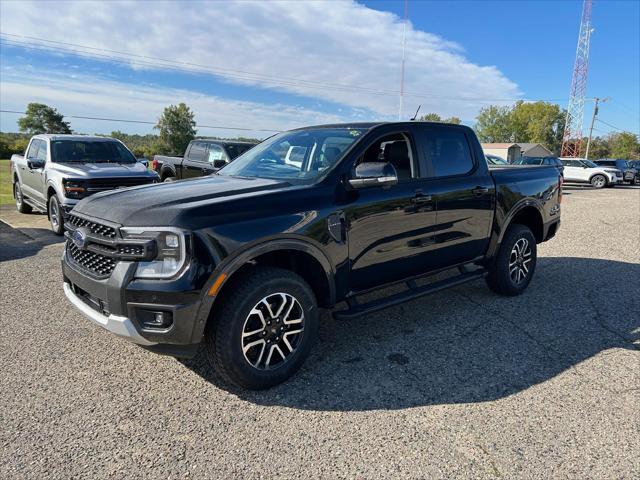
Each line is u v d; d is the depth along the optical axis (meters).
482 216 4.46
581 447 2.49
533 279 5.77
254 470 2.31
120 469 2.31
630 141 81.94
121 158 9.51
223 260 2.73
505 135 97.56
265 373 3.02
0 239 7.93
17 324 4.18
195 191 3.18
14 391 3.05
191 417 2.77
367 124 3.92
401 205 3.68
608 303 4.86
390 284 3.84
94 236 2.92
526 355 3.62
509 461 2.38
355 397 3.00
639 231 9.43
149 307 2.67
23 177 10.33
